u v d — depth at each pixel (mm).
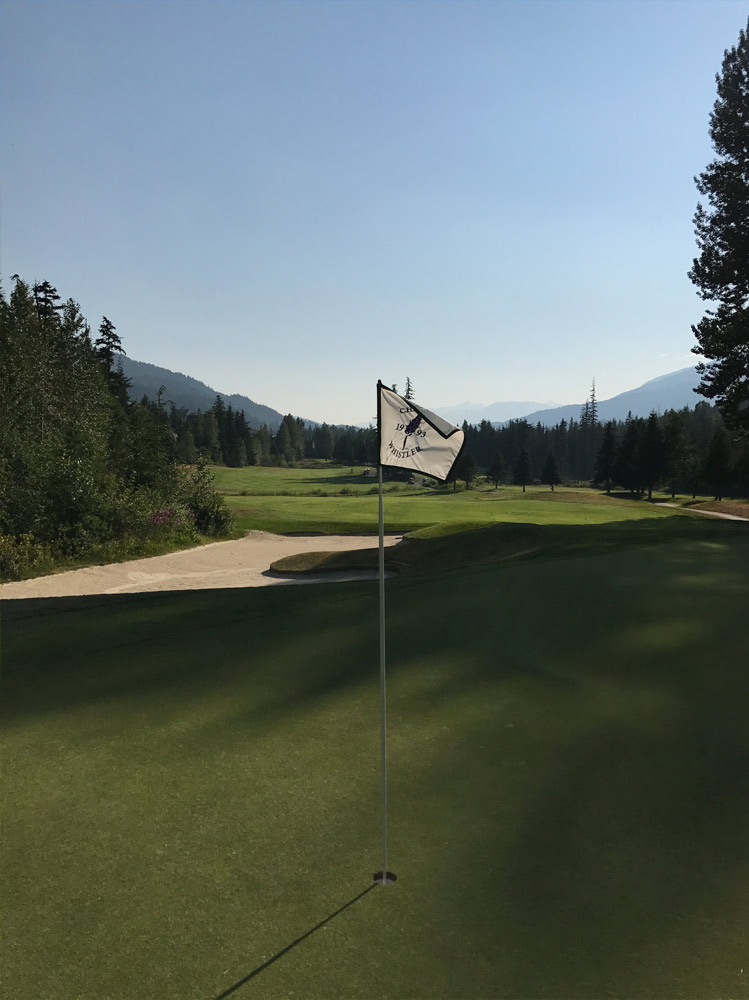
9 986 3131
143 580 21062
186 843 4336
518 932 3445
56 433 26422
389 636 8883
